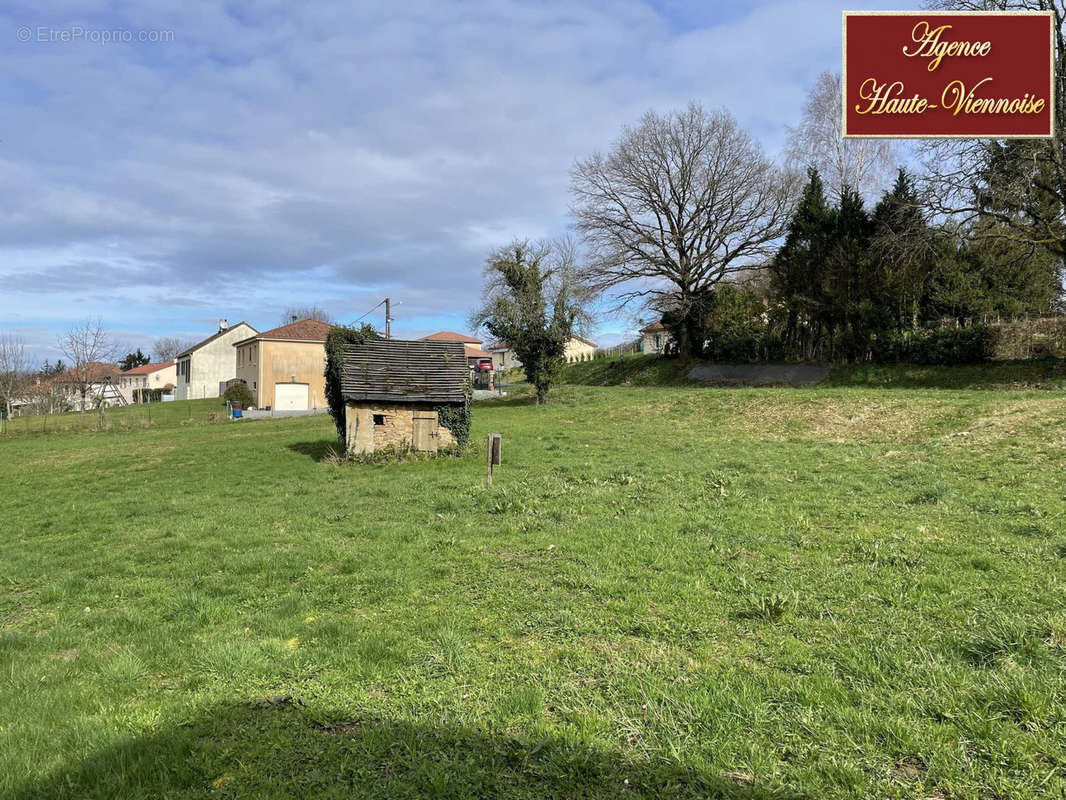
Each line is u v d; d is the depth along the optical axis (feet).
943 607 16.17
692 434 70.13
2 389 175.32
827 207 124.57
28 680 14.64
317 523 32.94
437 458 62.80
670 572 20.42
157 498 47.93
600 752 10.46
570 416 92.02
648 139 140.36
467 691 12.90
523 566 22.20
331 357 69.97
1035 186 87.40
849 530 25.07
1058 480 33.04
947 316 110.52
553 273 114.83
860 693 11.89
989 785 9.22
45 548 31.37
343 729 11.68
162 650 15.80
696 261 147.64
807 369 121.80
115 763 10.69
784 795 9.23
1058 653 13.11
